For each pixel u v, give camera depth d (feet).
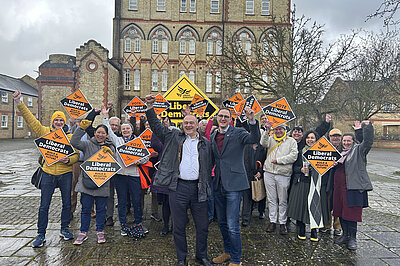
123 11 93.40
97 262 12.97
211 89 94.17
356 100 65.77
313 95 45.52
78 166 18.88
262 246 15.08
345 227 15.49
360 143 15.57
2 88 129.70
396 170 47.73
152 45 94.32
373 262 13.37
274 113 16.81
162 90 94.63
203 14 94.07
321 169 15.21
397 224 19.02
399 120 125.29
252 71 44.86
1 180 32.53
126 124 17.20
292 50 44.01
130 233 15.80
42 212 14.43
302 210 15.62
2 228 16.99
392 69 48.21
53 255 13.53
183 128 12.75
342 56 41.57
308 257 13.84
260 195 18.04
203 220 12.79
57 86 85.46
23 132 145.69
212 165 13.38
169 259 13.39
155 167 17.03
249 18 93.30
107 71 83.71
